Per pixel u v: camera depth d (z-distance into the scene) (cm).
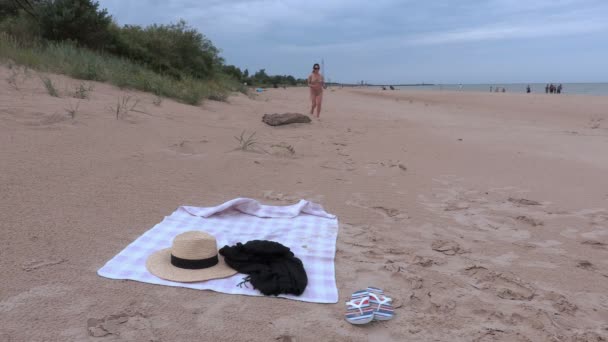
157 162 619
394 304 322
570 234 490
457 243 448
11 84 905
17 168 500
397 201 573
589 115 2177
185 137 789
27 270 318
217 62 2419
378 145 967
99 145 641
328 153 842
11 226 376
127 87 1234
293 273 337
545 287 365
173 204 484
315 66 1411
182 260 340
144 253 363
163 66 1936
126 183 521
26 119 686
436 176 722
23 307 278
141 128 780
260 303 310
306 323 292
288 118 1155
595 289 368
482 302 332
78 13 1669
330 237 430
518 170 794
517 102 3144
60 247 357
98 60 1406
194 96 1285
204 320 286
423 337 287
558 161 892
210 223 443
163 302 300
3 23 1628
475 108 2561
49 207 425
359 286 346
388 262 390
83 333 261
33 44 1402
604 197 637
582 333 301
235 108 1404
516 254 431
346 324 295
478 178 723
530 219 526
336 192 591
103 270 329
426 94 4622
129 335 263
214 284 328
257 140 879
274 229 441
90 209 437
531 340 290
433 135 1180
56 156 564
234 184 585
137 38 1927
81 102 876
